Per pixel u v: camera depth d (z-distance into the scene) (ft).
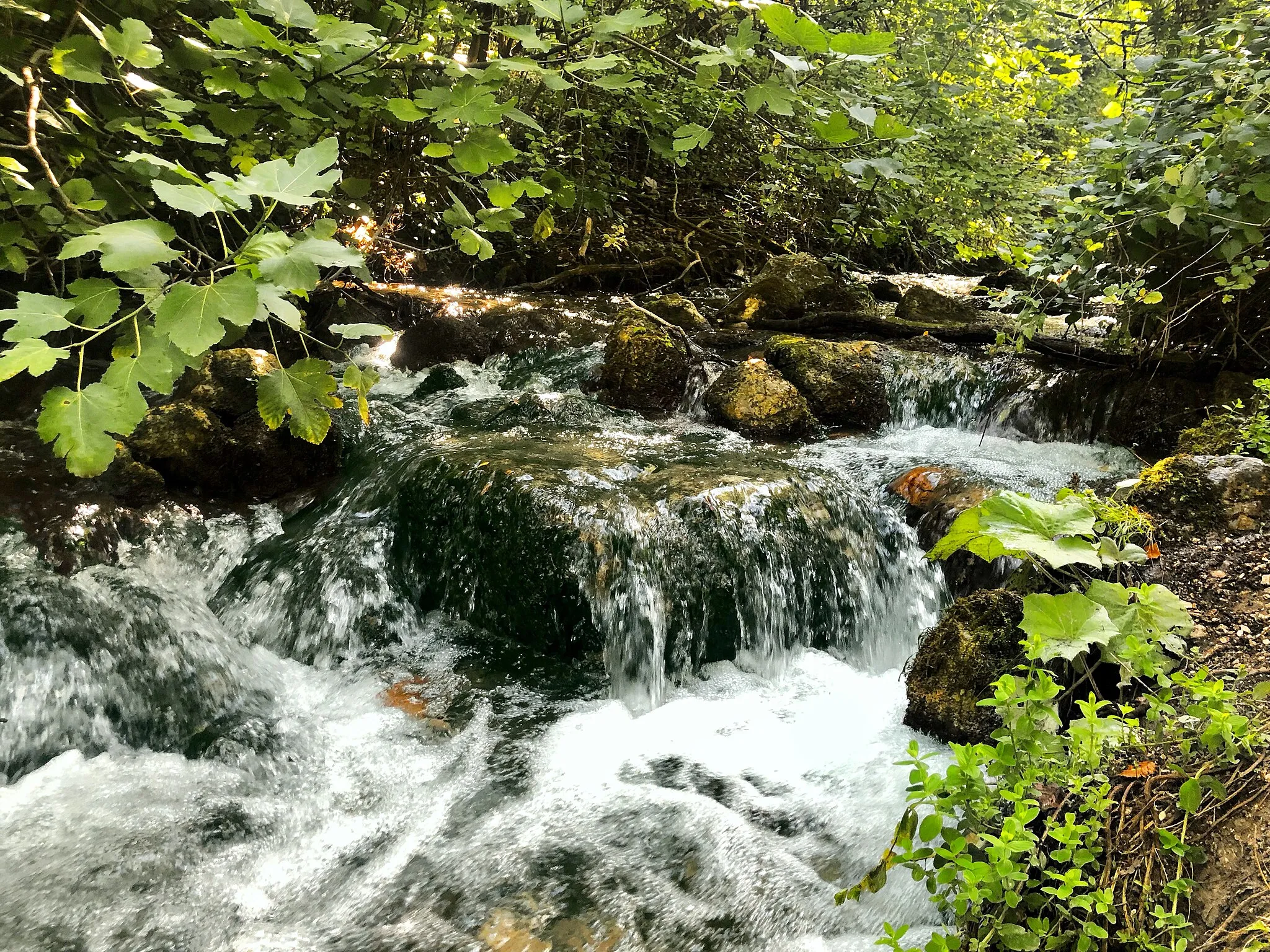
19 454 13.19
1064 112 32.76
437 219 21.77
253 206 13.80
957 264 36.04
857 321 20.66
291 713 10.80
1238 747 6.63
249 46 6.99
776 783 9.52
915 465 14.56
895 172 9.20
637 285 27.73
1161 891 5.98
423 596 12.93
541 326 21.26
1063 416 16.20
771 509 12.58
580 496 12.11
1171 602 7.13
